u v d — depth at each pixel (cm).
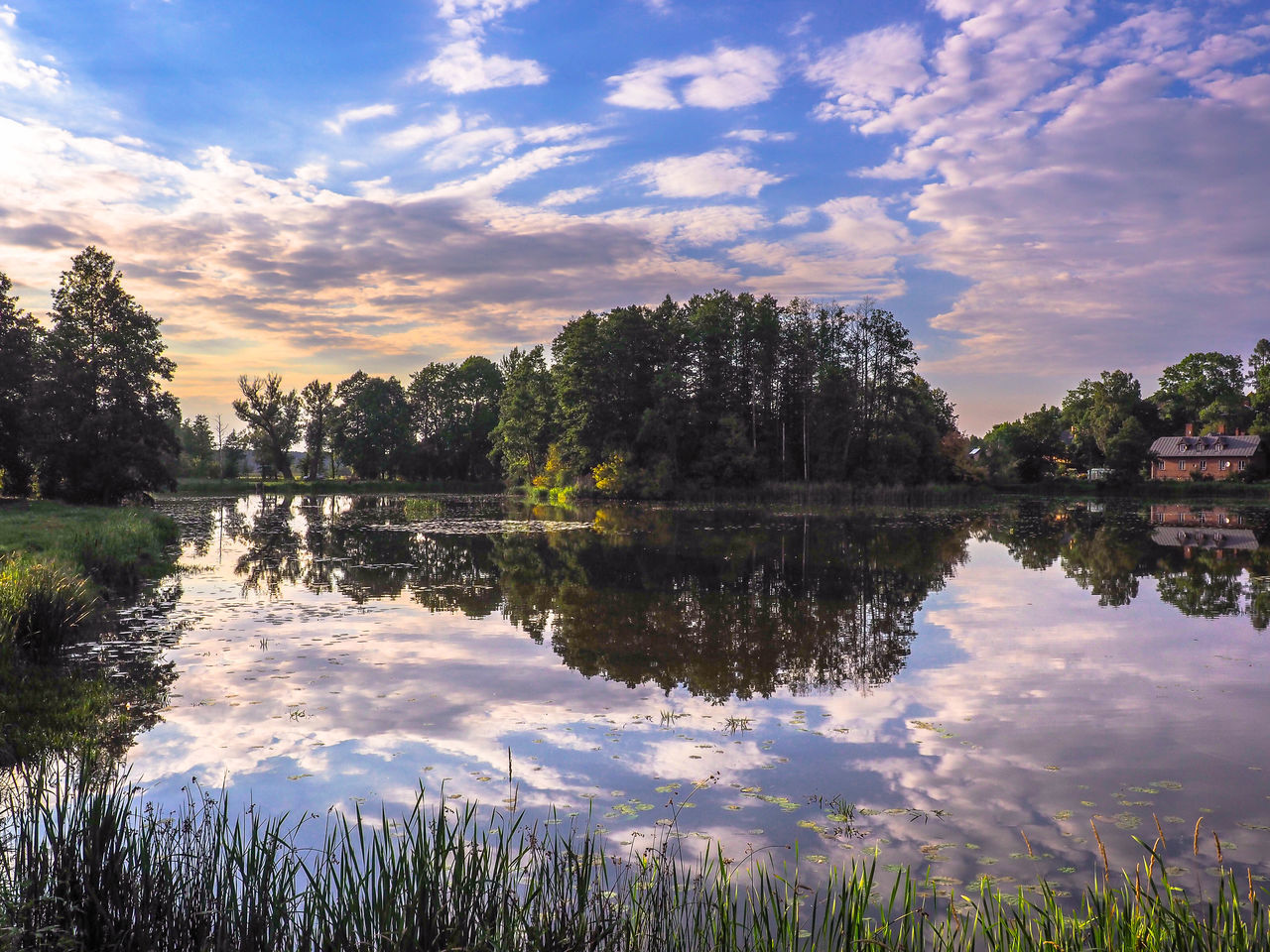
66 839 469
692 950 438
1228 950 399
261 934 434
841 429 6638
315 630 1463
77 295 4672
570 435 6562
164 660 1218
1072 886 579
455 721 949
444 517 4625
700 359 6744
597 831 655
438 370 9994
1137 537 3397
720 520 4316
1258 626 1546
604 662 1243
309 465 10362
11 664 1105
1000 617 1634
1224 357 9812
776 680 1151
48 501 4250
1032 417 9094
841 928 450
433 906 424
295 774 773
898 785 768
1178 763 834
